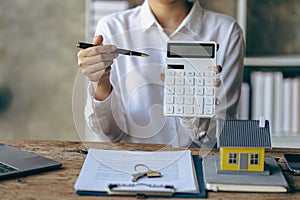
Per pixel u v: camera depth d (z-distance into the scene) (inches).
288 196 41.0
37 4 108.2
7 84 111.4
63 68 110.3
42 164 46.5
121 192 40.5
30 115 112.5
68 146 54.0
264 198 40.5
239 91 75.0
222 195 41.0
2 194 40.5
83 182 42.2
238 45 76.8
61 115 111.9
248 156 43.9
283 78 109.1
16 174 44.2
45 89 111.3
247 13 106.6
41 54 110.0
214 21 76.4
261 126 44.4
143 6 67.4
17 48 110.1
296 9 106.9
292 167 46.5
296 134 108.3
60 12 108.0
